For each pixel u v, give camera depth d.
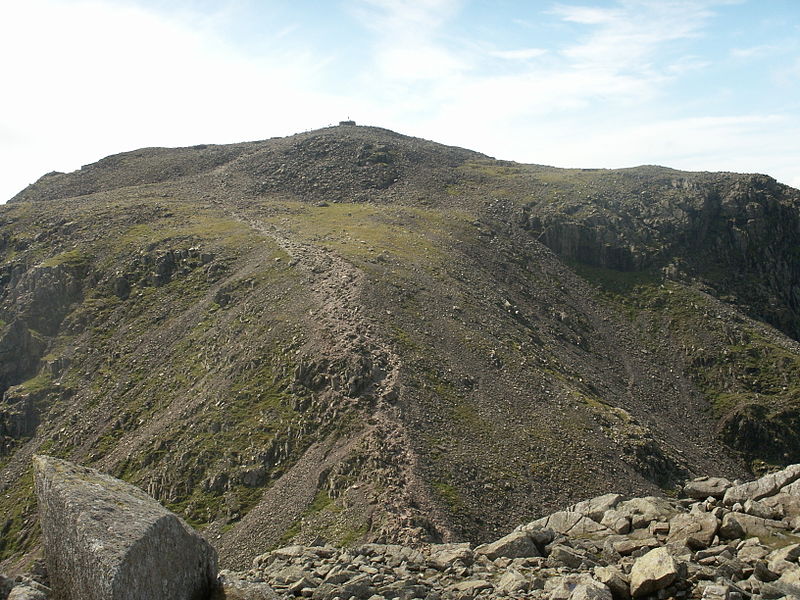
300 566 28.47
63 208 194.50
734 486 28.31
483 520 70.94
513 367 106.38
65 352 129.62
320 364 93.94
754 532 24.00
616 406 120.00
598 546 26.38
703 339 168.25
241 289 125.88
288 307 112.88
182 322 124.06
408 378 91.38
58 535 18.25
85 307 139.50
